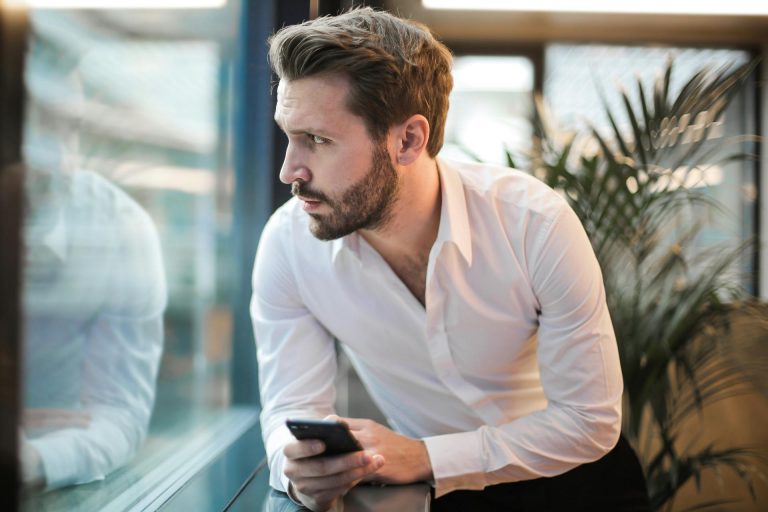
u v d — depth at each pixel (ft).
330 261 3.93
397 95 3.39
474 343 4.10
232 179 6.23
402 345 4.14
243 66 6.18
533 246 3.77
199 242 5.54
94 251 3.81
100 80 3.85
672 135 6.53
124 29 4.15
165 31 4.75
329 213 3.42
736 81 6.44
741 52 10.97
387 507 3.22
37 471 3.16
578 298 3.70
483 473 3.63
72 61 3.50
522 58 11.27
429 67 3.62
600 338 3.74
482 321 4.00
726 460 7.28
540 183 4.03
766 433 9.20
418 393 4.39
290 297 4.10
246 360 6.40
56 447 3.35
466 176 4.05
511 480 3.73
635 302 6.58
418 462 3.57
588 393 3.75
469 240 3.84
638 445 6.95
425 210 3.84
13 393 2.43
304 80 3.25
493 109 11.25
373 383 4.58
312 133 3.27
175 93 5.00
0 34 2.32
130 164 4.31
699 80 6.37
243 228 6.33
